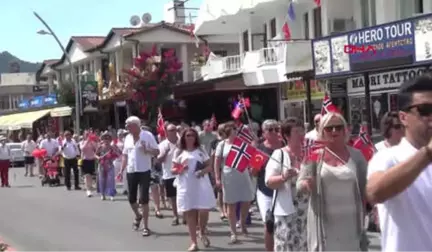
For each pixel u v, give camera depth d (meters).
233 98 28.77
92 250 10.85
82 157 19.86
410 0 19.56
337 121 5.85
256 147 8.51
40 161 26.62
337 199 5.79
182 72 39.84
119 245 11.16
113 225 13.44
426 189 3.26
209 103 31.02
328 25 22.89
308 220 5.95
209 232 11.91
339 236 5.79
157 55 28.88
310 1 24.14
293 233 7.09
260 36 29.89
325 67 19.44
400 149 3.29
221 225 12.70
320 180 5.82
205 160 10.23
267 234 7.70
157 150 12.21
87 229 13.09
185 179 10.14
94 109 34.69
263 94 27.67
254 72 25.66
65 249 11.06
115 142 19.89
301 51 22.38
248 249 10.27
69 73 53.25
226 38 39.00
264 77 24.78
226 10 27.95
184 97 29.86
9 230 13.45
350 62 17.97
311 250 5.88
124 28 41.81
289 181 7.10
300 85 24.45
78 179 22.45
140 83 28.08
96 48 43.28
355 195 5.81
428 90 3.16
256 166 8.04
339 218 5.79
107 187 18.34
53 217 15.16
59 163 24.34
